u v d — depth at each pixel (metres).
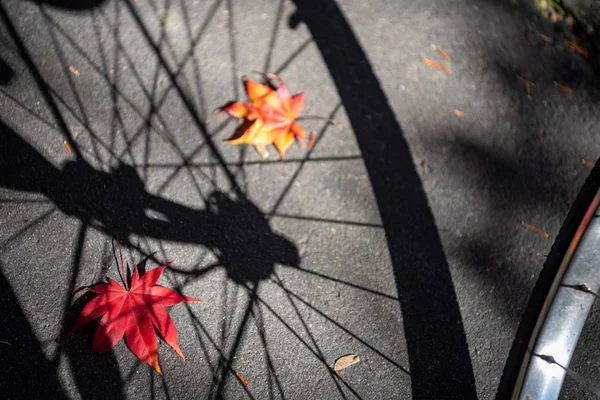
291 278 2.51
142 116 2.76
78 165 2.60
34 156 2.58
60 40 2.90
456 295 2.56
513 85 3.09
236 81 2.91
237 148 2.75
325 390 2.32
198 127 2.77
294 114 2.79
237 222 2.59
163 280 2.43
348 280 2.54
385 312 2.49
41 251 2.41
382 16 3.22
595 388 2.41
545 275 1.53
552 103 3.06
